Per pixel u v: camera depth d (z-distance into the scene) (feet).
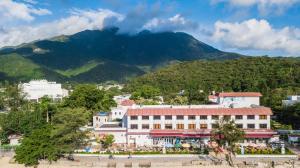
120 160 334.85
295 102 533.96
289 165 313.32
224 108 418.31
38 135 344.90
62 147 339.77
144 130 401.49
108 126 444.14
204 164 321.52
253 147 362.53
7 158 361.92
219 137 336.49
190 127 404.36
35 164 331.98
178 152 352.28
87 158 344.08
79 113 372.58
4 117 453.17
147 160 333.42
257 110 407.23
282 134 422.00
